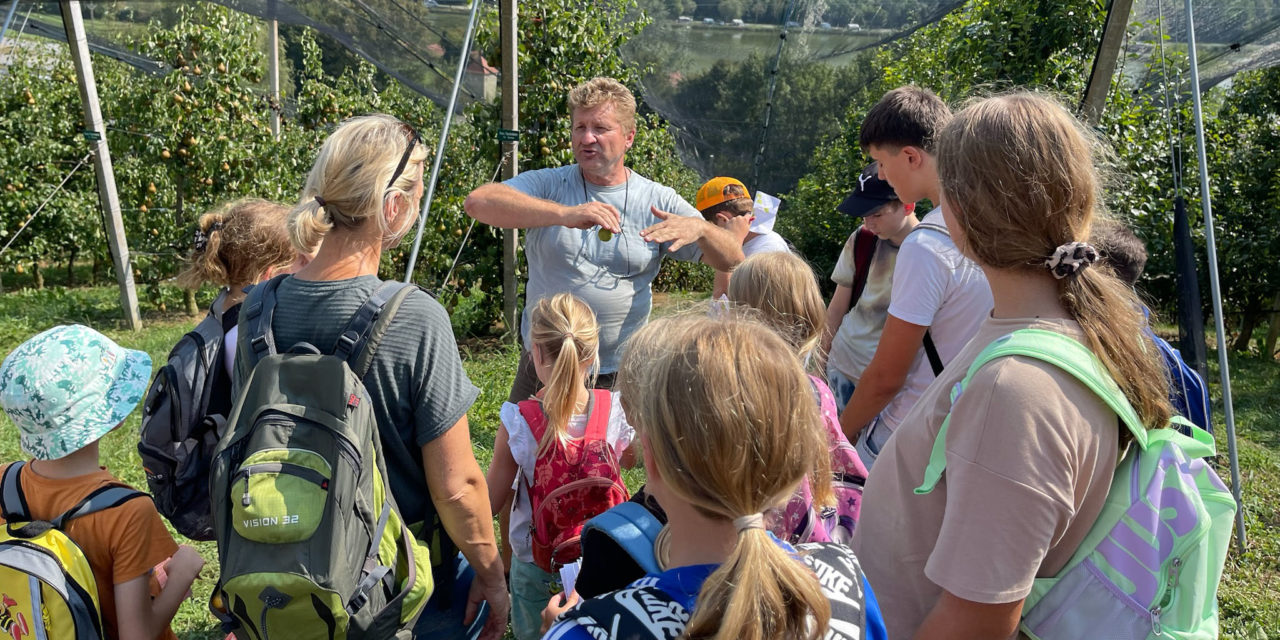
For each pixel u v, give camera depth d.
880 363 2.25
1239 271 9.79
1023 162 1.27
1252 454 5.88
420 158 1.88
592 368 2.84
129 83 11.89
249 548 1.55
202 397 2.04
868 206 2.70
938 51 8.98
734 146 10.59
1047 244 1.30
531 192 3.46
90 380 1.81
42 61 13.56
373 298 1.73
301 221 1.68
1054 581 1.33
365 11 7.38
